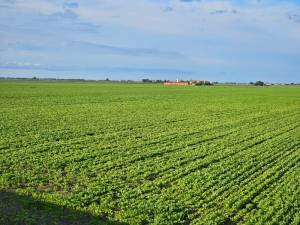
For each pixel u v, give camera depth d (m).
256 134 34.97
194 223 14.84
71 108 52.50
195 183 19.38
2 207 15.21
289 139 32.59
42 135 30.45
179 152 26.17
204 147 28.11
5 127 33.59
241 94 105.44
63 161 22.38
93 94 86.31
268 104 71.31
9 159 22.72
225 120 44.78
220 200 17.36
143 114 47.94
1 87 110.62
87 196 16.88
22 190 17.16
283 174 21.86
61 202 15.95
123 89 118.81
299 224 15.31
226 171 21.92
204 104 66.69
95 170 21.05
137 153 25.39
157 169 21.64
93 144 27.83
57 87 121.75
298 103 75.19
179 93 101.50
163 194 17.69
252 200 17.41
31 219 14.10
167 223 14.60
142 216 15.01
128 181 19.52
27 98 67.69
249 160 24.50
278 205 16.86
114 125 37.47
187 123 40.97
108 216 15.07
